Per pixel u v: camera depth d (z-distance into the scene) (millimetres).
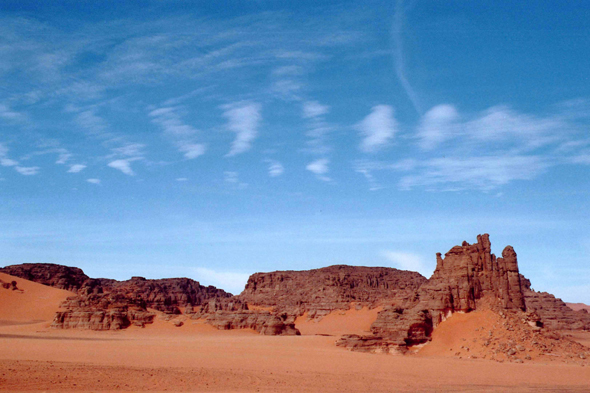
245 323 196000
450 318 127938
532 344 113062
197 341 151875
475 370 98312
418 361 108688
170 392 66000
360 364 104750
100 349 118562
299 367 99438
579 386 84312
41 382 65312
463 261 133250
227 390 70312
